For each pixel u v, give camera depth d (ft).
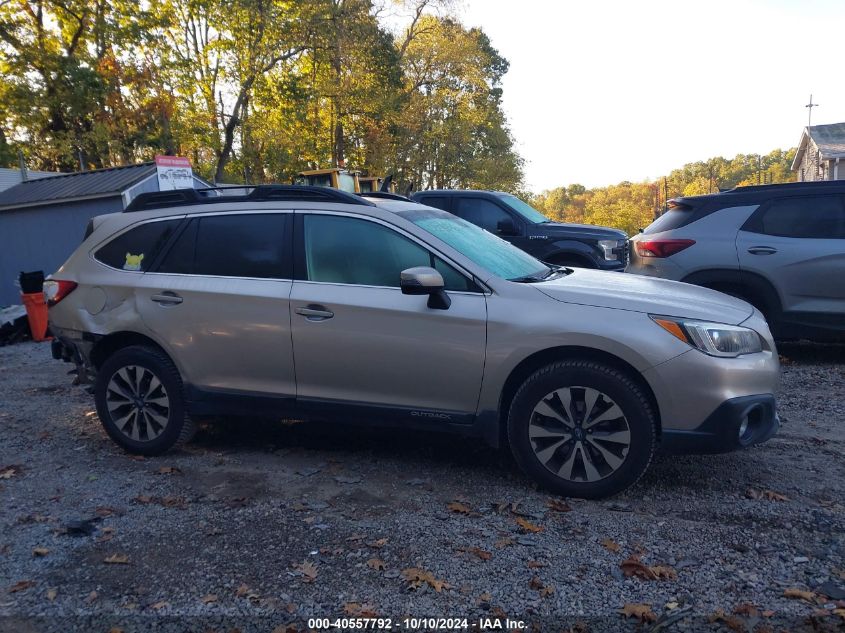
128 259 17.84
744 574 11.44
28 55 97.55
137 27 101.40
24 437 19.83
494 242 17.58
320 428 19.66
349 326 15.48
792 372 24.39
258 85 117.39
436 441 18.33
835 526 12.94
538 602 10.85
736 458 16.53
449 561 12.08
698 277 25.72
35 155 115.85
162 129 111.14
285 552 12.51
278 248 16.51
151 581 11.70
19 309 39.32
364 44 124.67
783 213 25.16
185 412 17.21
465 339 14.78
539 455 14.56
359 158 152.56
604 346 13.94
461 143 167.63
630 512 13.79
